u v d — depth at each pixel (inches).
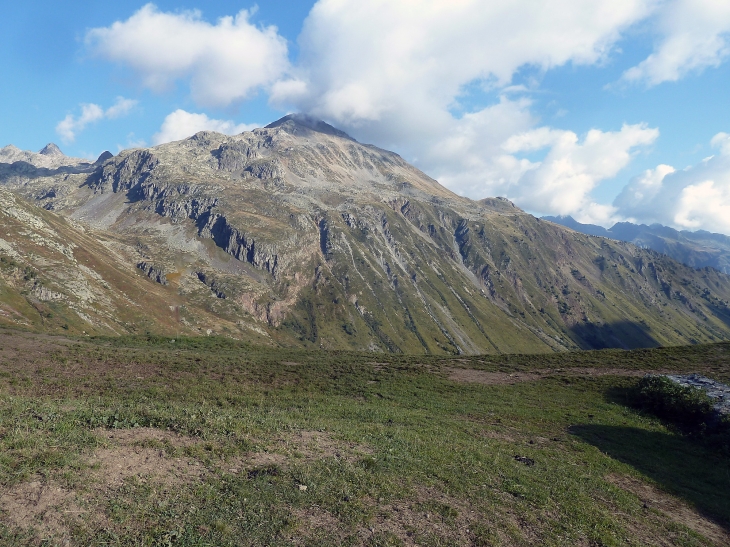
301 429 855.1
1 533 401.1
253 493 555.8
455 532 556.4
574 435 1176.2
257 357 1941.4
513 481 751.1
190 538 453.4
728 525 782.5
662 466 1030.4
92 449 590.9
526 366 2090.3
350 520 534.6
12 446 559.8
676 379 1635.1
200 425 754.8
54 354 1492.4
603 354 2331.4
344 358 2097.7
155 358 1617.9
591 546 599.2
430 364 2042.3
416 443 865.5
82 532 430.0
